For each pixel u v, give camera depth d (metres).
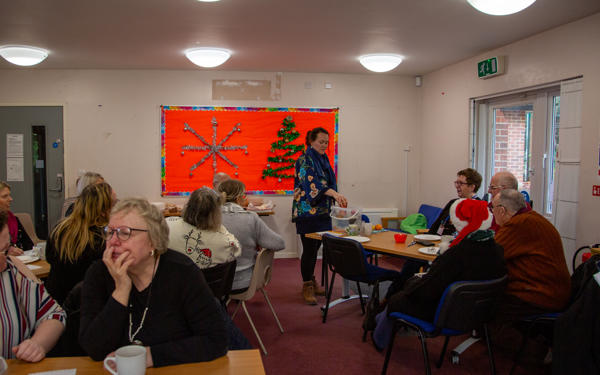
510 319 2.57
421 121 6.04
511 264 2.60
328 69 5.60
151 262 1.42
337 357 2.90
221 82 5.70
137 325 1.40
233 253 2.51
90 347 1.32
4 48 4.39
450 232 3.65
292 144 5.81
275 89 5.77
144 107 5.62
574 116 3.67
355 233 3.67
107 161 5.60
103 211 2.22
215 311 1.43
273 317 3.64
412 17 3.54
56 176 5.55
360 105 5.94
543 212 4.25
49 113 5.52
